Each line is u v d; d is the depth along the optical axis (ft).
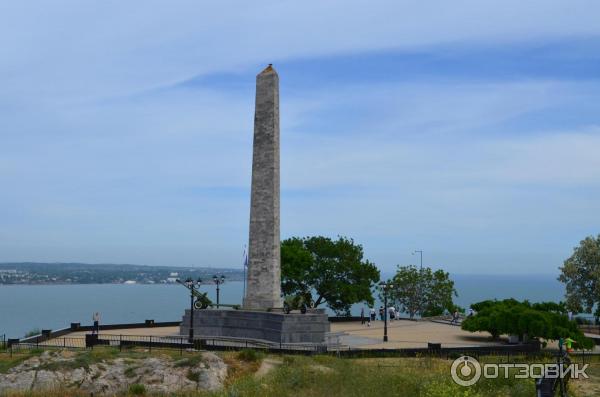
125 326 215.51
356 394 95.55
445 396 88.63
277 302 178.70
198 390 113.80
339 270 270.05
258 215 181.27
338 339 170.60
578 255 236.22
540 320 163.94
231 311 177.06
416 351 140.67
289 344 155.74
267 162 181.27
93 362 126.41
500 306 187.32
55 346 153.28
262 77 183.93
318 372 111.45
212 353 129.18
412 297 307.78
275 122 181.88
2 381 120.26
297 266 266.16
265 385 105.60
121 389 118.21
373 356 138.92
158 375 121.29
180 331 185.26
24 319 415.44
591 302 234.17
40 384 119.34
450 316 283.18
